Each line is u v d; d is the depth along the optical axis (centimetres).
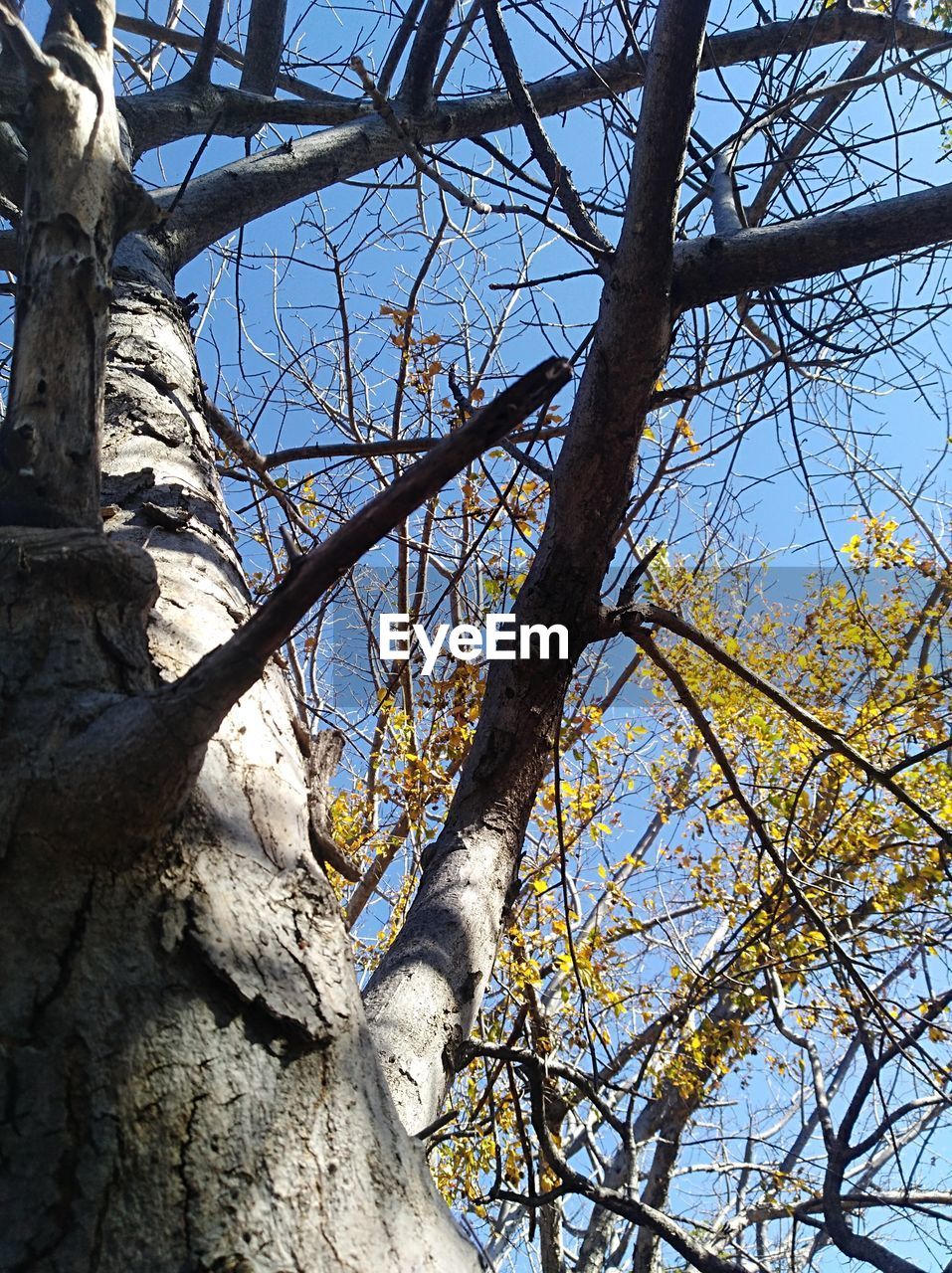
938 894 645
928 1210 459
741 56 399
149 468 225
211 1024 109
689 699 314
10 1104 100
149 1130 100
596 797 663
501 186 284
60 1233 94
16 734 120
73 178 161
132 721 114
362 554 109
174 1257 94
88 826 113
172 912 115
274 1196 100
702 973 622
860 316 340
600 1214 854
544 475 311
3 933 109
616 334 253
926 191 287
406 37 383
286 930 123
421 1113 190
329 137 392
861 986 333
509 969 530
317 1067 113
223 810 132
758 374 398
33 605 133
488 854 262
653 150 231
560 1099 496
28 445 146
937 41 388
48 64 160
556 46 338
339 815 660
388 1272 99
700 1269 300
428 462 105
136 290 304
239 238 404
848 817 651
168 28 479
